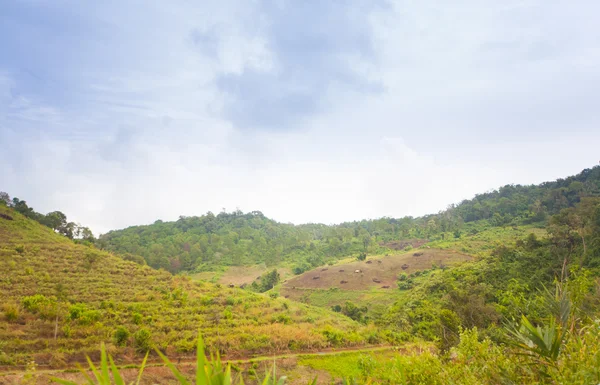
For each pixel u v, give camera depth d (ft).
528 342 14.69
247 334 130.31
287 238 531.50
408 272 312.50
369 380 14.62
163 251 455.22
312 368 112.47
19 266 165.58
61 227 326.65
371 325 162.20
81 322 117.29
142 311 143.43
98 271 184.03
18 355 90.84
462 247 342.44
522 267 167.94
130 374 92.84
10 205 303.07
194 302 165.68
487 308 110.32
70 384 5.15
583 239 161.89
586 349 13.43
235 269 435.53
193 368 99.91
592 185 398.83
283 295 307.17
